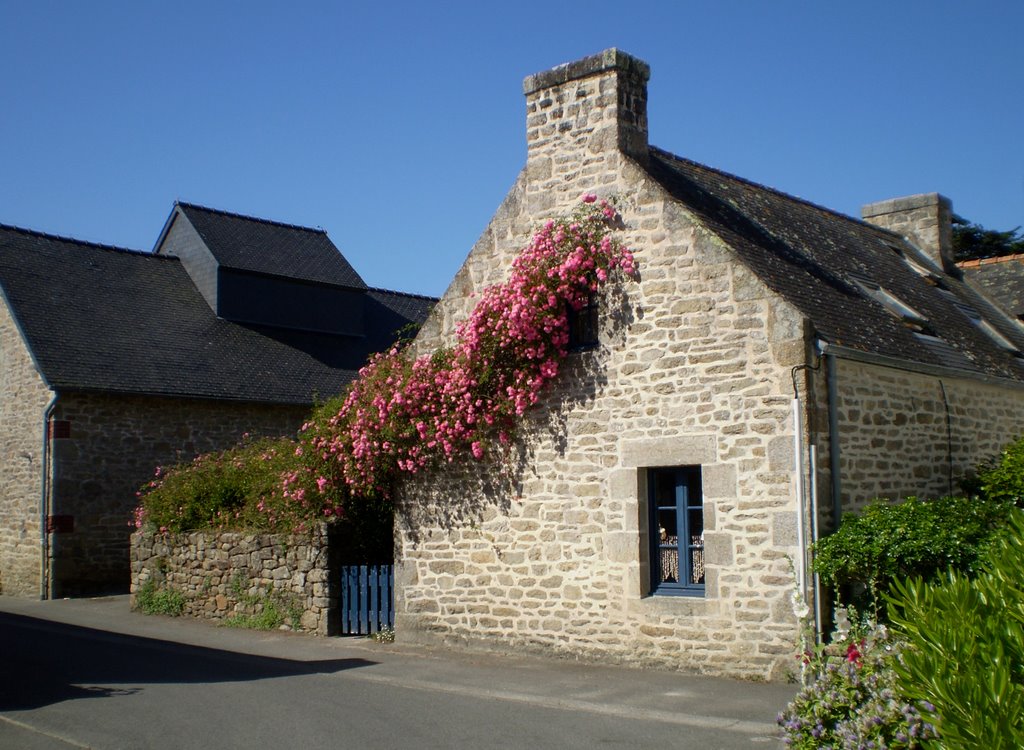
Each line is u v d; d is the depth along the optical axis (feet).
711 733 27.48
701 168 47.62
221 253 79.82
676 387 36.19
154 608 55.36
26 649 43.62
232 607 51.03
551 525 39.29
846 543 31.78
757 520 33.94
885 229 62.49
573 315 39.65
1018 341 54.44
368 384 45.16
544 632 39.14
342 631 46.47
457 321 43.09
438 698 32.76
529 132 41.37
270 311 81.15
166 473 64.13
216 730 28.66
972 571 29.96
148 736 28.12
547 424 39.60
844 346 34.88
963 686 14.26
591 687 33.63
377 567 45.62
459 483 42.16
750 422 34.35
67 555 63.41
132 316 73.41
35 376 65.51
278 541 48.78
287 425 74.43
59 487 63.46
